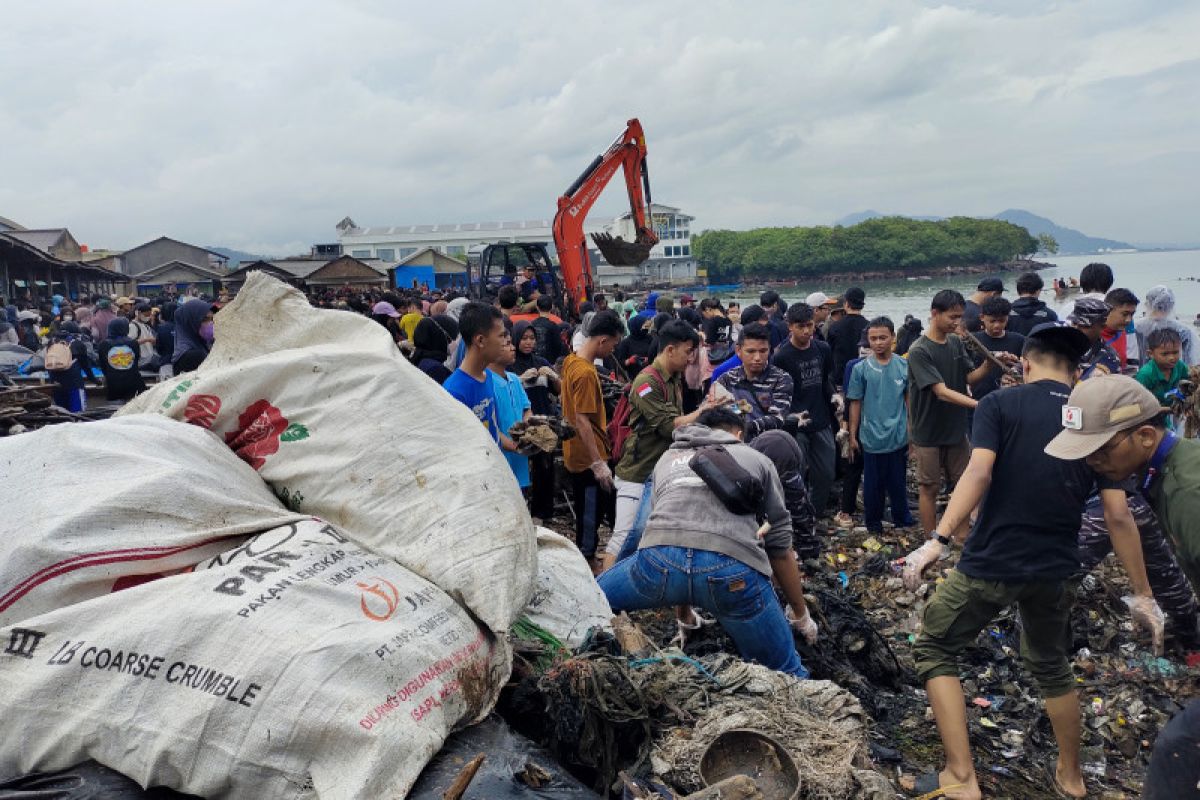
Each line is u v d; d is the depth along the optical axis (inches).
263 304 121.7
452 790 83.2
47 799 83.5
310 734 83.2
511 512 108.7
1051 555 124.4
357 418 110.1
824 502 257.1
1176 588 166.6
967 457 236.8
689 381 323.0
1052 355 128.0
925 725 149.1
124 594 91.2
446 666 94.4
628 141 580.7
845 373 259.8
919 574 126.6
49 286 1247.5
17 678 87.0
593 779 105.2
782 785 98.4
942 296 222.2
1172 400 205.0
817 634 157.9
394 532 105.0
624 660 112.9
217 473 106.7
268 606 89.9
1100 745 144.4
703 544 135.1
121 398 372.8
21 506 95.7
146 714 84.9
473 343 178.4
